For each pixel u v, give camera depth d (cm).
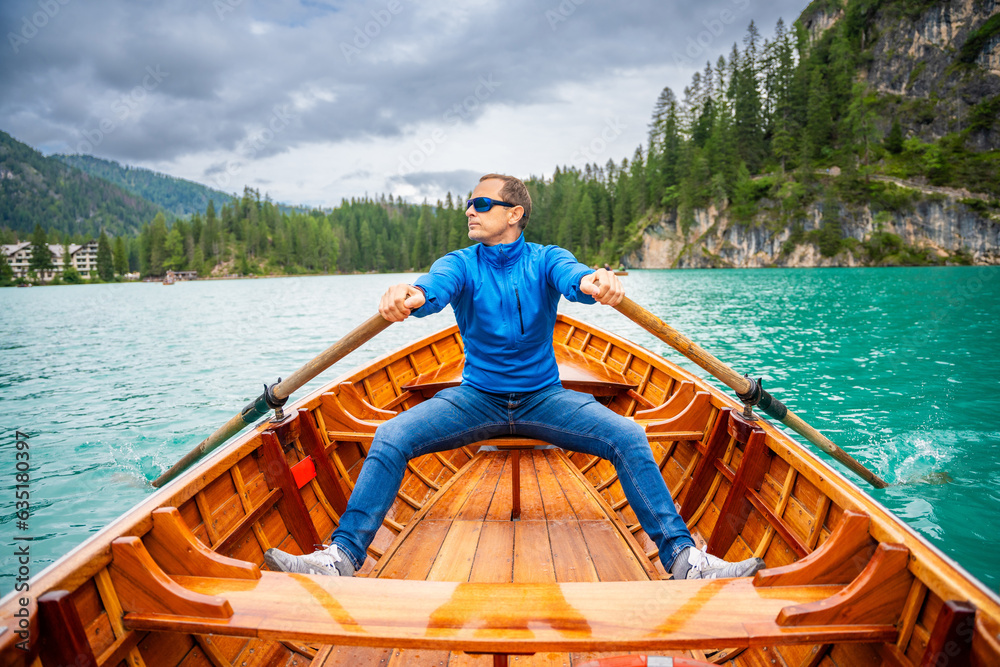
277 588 141
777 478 212
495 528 252
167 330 1883
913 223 6550
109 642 130
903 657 124
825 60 9494
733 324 1608
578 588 139
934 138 7925
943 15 8069
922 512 435
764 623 127
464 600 135
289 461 241
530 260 210
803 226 7031
